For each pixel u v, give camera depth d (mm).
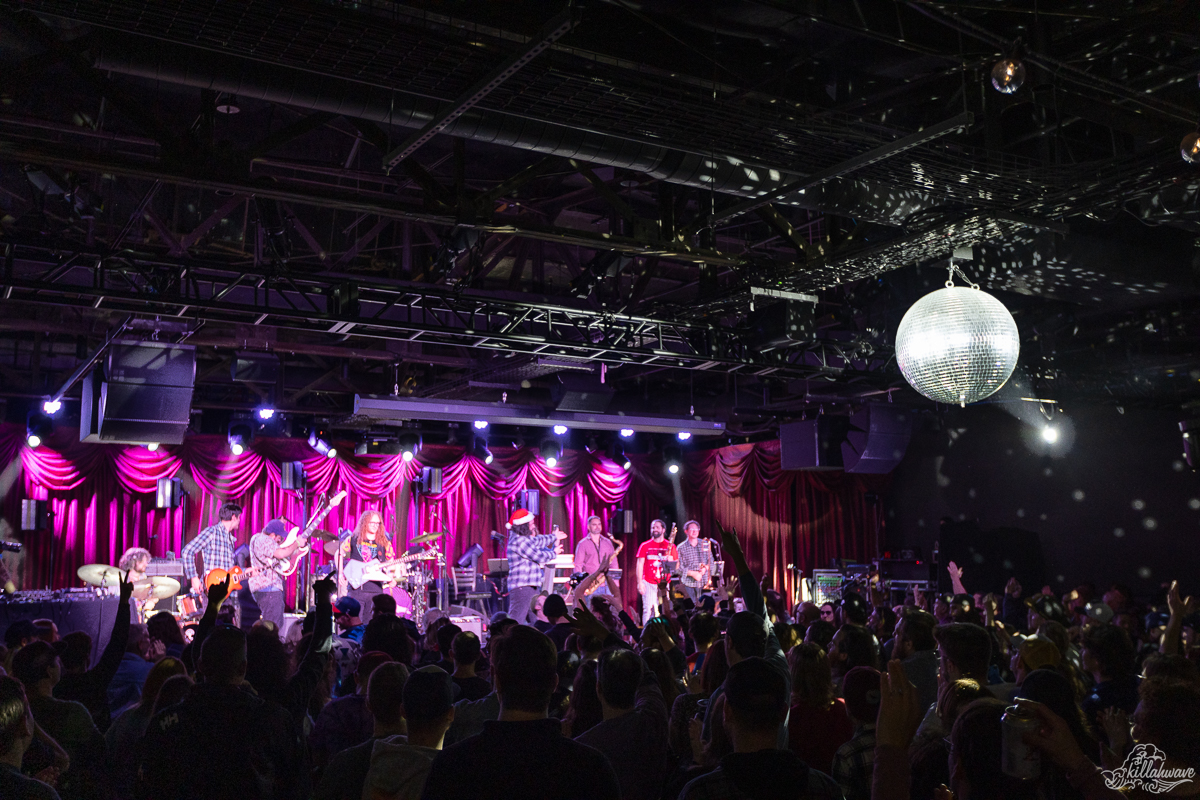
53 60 5598
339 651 5277
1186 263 9930
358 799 2768
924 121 6562
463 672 3930
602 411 14531
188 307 8711
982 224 7547
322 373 15461
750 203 7344
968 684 2854
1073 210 7262
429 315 12680
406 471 16125
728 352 11281
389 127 7492
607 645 3793
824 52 6223
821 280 9297
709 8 5707
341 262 9781
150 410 10883
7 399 13609
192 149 6176
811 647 3180
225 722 2574
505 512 16984
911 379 5777
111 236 8953
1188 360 11703
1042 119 7316
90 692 3686
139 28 4676
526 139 6359
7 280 7770
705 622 4457
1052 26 6016
